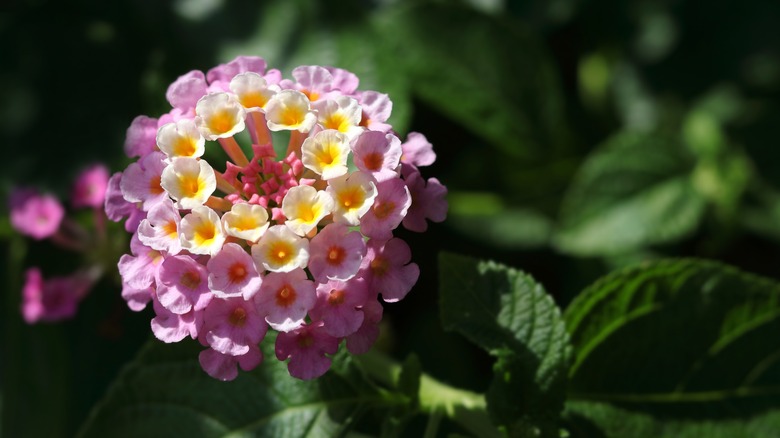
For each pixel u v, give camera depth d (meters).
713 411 0.26
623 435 0.26
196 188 0.22
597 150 0.33
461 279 0.24
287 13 0.29
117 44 0.31
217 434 0.25
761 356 0.26
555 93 0.32
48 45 0.31
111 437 0.25
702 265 0.25
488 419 0.25
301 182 0.22
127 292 0.22
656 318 0.26
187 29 0.29
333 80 0.23
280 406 0.25
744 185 0.32
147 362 0.25
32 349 0.30
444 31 0.31
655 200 0.31
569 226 0.31
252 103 0.22
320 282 0.21
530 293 0.24
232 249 0.21
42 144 0.30
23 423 0.30
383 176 0.22
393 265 0.22
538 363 0.24
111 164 0.30
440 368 0.30
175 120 0.22
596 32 0.35
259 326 0.21
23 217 0.29
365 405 0.25
